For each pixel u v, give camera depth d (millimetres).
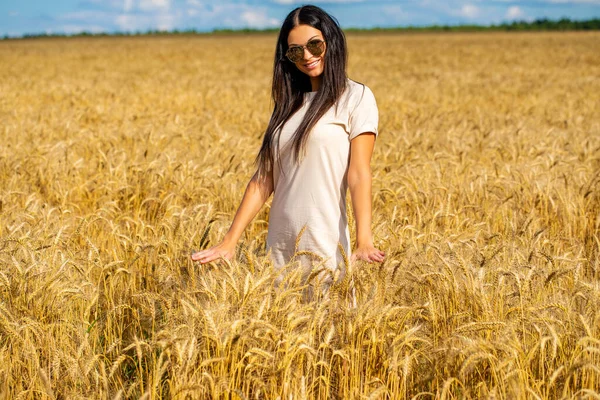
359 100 3113
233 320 2762
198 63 36312
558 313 3227
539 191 5832
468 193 5805
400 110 14289
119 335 3451
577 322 3021
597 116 13570
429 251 3898
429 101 16688
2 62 37000
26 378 3008
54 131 10070
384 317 2967
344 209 3297
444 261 3314
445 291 3252
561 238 5102
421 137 8836
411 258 3646
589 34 80750
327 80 3072
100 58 41906
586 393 2707
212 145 8188
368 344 2875
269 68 32531
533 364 2984
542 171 6551
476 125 10594
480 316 3117
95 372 2748
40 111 13602
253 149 8352
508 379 2699
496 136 9492
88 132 9742
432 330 3113
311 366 2965
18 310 3260
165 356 3012
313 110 3072
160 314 3309
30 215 4613
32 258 3455
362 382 2902
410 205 5371
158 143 8523
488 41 63656
